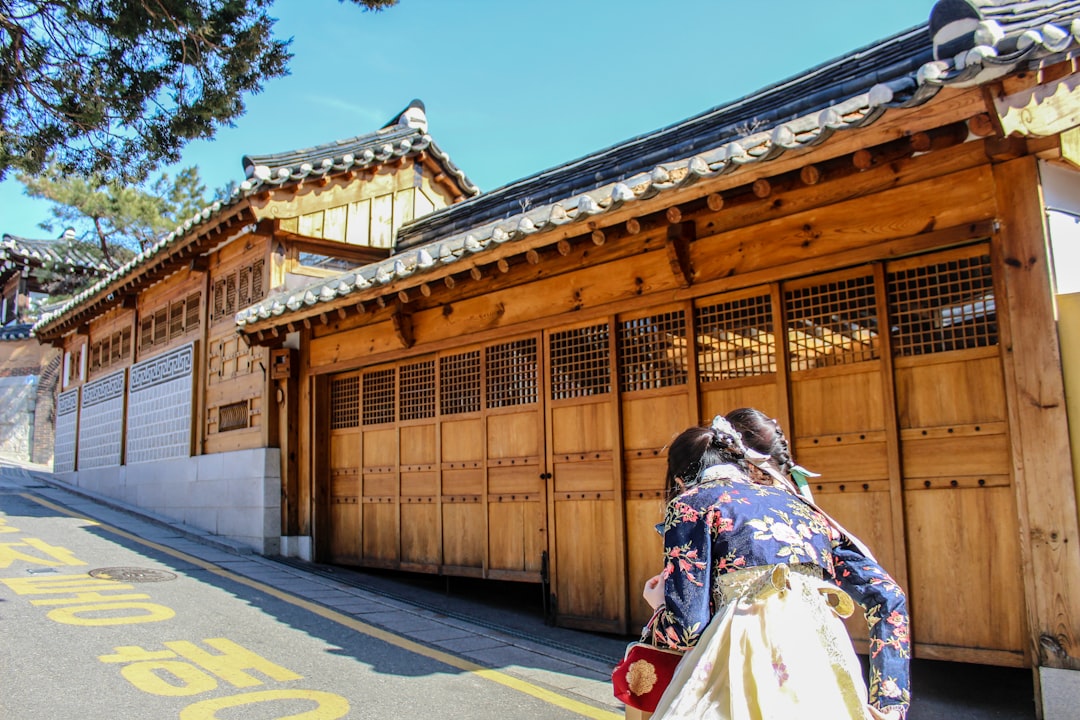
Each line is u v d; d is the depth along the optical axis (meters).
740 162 4.86
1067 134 4.55
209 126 7.45
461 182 12.62
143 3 6.55
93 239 24.73
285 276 10.69
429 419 8.52
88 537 9.74
